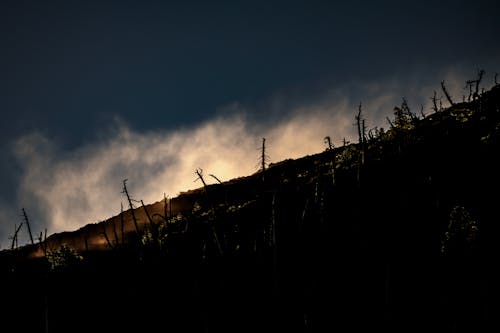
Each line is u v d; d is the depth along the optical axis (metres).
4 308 31.41
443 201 30.86
